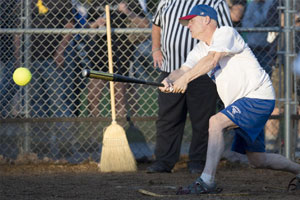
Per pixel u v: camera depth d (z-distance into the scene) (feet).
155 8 70.23
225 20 58.34
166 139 61.72
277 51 66.13
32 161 67.67
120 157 63.26
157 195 43.47
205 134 61.05
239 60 42.91
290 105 65.36
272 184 52.49
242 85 42.75
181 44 59.31
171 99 60.39
